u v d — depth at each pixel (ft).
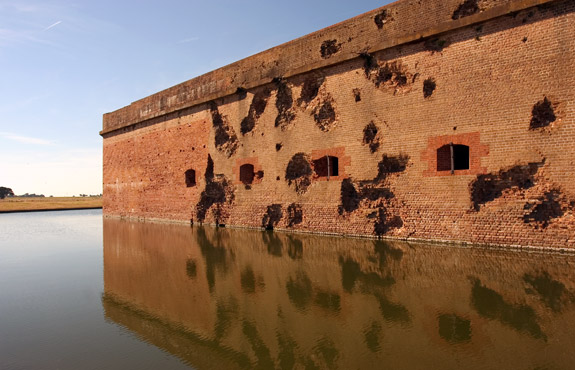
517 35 33.65
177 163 71.00
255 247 40.57
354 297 23.04
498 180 34.42
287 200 51.16
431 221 38.29
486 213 34.94
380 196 42.42
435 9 38.60
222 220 61.21
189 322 20.25
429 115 38.60
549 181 31.83
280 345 17.08
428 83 38.88
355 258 33.12
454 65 37.14
